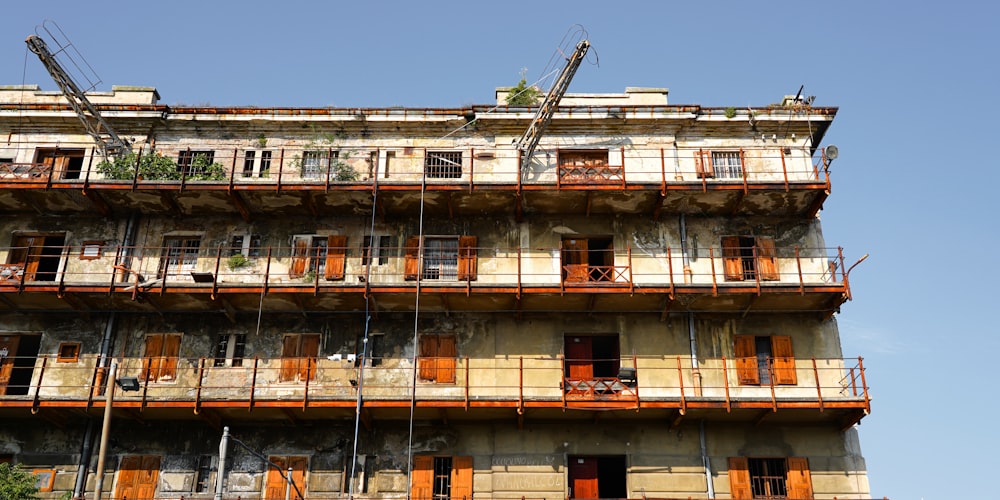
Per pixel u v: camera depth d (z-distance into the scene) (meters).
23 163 32.41
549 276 31.78
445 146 33.19
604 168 32.22
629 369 29.20
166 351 30.98
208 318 31.45
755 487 29.70
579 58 29.97
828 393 30.30
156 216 32.62
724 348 31.02
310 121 33.22
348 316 31.48
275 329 31.30
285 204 31.91
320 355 30.95
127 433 30.14
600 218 32.66
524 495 29.34
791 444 30.03
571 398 29.05
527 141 32.22
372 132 33.41
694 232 32.38
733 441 30.09
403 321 31.45
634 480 29.53
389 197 31.39
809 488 29.39
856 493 29.34
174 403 28.81
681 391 29.00
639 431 30.23
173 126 33.38
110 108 32.88
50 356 30.70
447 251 32.34
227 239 32.34
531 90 33.75
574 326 31.45
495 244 32.28
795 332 31.22
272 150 33.12
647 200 31.69
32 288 29.73
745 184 30.77
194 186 30.83
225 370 30.39
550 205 32.03
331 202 31.86
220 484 23.69
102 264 31.77
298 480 29.66
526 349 31.11
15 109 32.88
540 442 30.05
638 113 32.81
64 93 31.52
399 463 29.86
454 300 30.62
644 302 30.86
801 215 32.44
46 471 29.44
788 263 31.86
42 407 28.73
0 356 30.80
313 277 31.48
